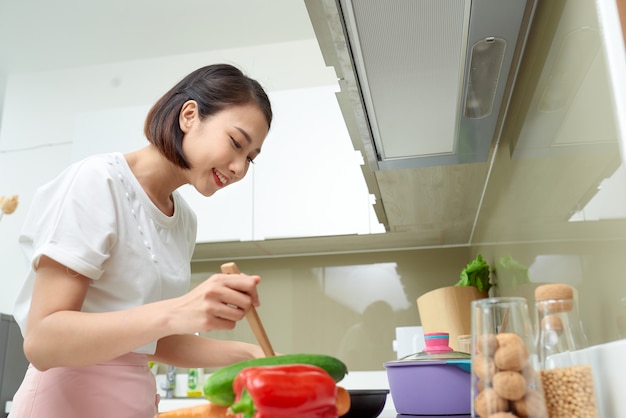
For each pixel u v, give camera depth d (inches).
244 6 114.6
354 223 92.0
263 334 32.5
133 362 46.1
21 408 43.7
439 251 103.2
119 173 46.2
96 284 44.5
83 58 132.5
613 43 24.7
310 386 22.8
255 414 22.6
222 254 106.9
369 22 36.5
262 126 47.3
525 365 23.1
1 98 148.1
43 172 130.3
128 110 104.4
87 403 43.3
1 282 124.1
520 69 44.8
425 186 67.6
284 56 124.4
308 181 94.5
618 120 24.2
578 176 31.2
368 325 102.7
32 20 119.4
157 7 115.6
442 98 46.1
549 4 35.3
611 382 24.6
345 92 46.6
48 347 37.6
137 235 46.3
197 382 101.4
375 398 33.1
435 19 36.3
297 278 107.0
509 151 51.9
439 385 38.6
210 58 128.7
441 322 74.6
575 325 26.9
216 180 48.0
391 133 52.4
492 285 75.6
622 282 25.4
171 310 34.5
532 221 44.6
